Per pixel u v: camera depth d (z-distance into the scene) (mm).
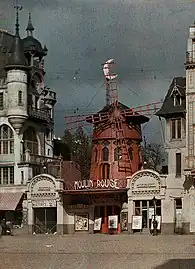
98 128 79125
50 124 87875
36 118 83062
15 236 69438
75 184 74000
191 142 67438
